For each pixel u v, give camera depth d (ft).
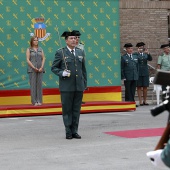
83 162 45.11
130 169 42.01
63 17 95.66
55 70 58.39
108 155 48.32
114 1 98.84
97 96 97.55
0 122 75.61
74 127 59.06
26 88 93.04
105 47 98.22
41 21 94.17
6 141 57.52
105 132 63.67
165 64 106.83
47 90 94.12
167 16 121.80
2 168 42.80
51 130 66.13
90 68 97.04
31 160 46.26
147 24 119.85
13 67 92.48
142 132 63.05
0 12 91.81
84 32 96.89
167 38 121.49
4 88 91.76
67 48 59.06
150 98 116.26
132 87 100.94
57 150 51.31
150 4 119.85
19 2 92.89
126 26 118.21
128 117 80.33
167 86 22.72
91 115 84.28
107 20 98.37
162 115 81.92
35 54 86.84
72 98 58.49
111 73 98.53
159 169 41.88
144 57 105.19
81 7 96.78
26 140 58.08
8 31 92.17
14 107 83.15
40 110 84.43
